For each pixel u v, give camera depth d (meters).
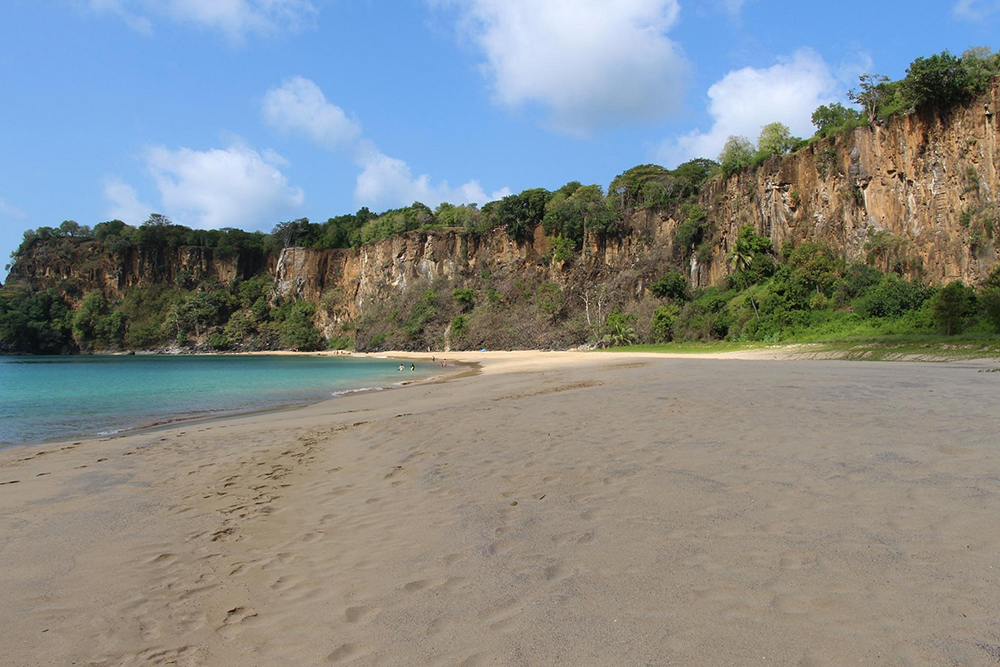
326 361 89.62
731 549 4.69
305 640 4.07
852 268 55.38
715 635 3.52
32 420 20.48
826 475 6.32
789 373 20.52
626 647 3.49
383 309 128.25
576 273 105.44
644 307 84.44
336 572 5.24
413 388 30.27
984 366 21.17
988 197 46.16
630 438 9.18
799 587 3.99
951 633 3.30
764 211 71.19
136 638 4.27
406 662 3.63
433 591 4.60
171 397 29.47
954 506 5.12
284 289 149.50
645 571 4.46
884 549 4.43
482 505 6.57
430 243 127.25
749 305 62.03
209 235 161.12
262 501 7.98
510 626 3.91
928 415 9.34
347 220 167.38
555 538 5.34
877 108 57.53
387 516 6.71
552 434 10.20
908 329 41.91
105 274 149.88
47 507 8.08
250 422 17.84
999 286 37.03
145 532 6.78
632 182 114.44
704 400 12.77
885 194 55.38
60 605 4.88
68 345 142.00
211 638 4.22
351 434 13.01
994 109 46.19
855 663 3.11
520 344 101.00
